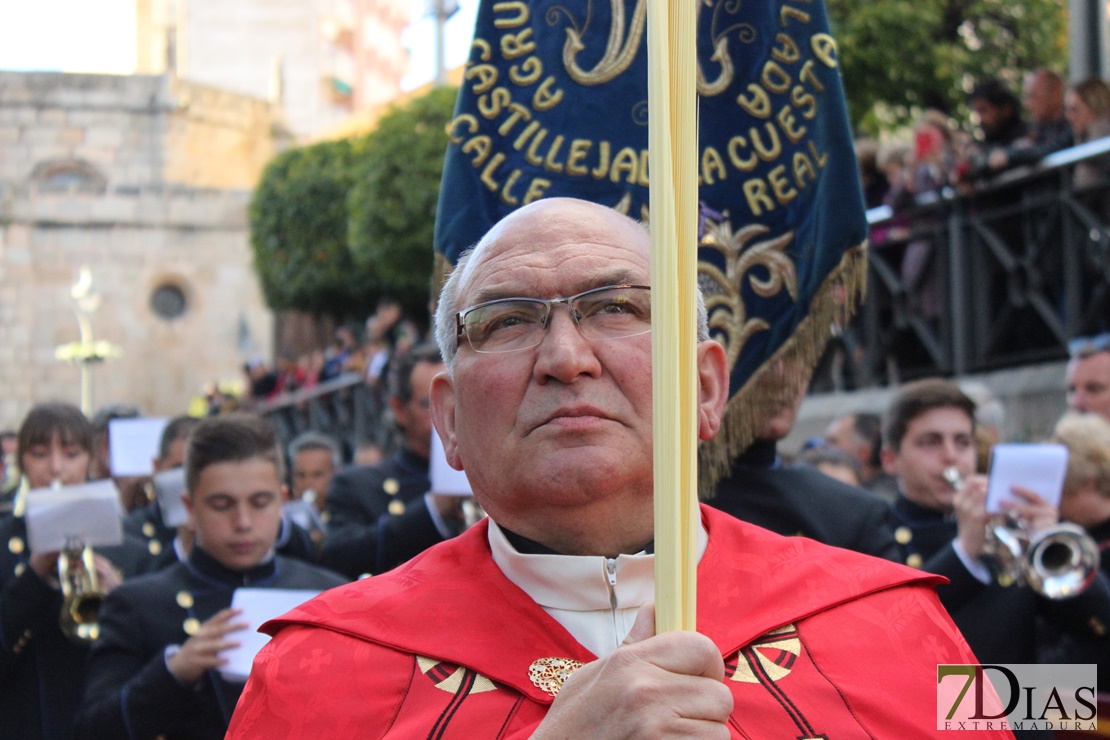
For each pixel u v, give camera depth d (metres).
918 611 1.85
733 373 2.68
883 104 9.80
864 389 7.14
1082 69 6.75
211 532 3.49
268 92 36.62
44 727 3.79
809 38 2.72
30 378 28.31
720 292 2.69
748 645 1.76
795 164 2.70
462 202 2.64
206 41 36.66
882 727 1.68
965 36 9.86
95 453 5.44
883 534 3.22
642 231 1.88
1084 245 5.86
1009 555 3.16
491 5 2.69
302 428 14.99
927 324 6.74
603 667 1.40
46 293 28.62
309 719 1.71
